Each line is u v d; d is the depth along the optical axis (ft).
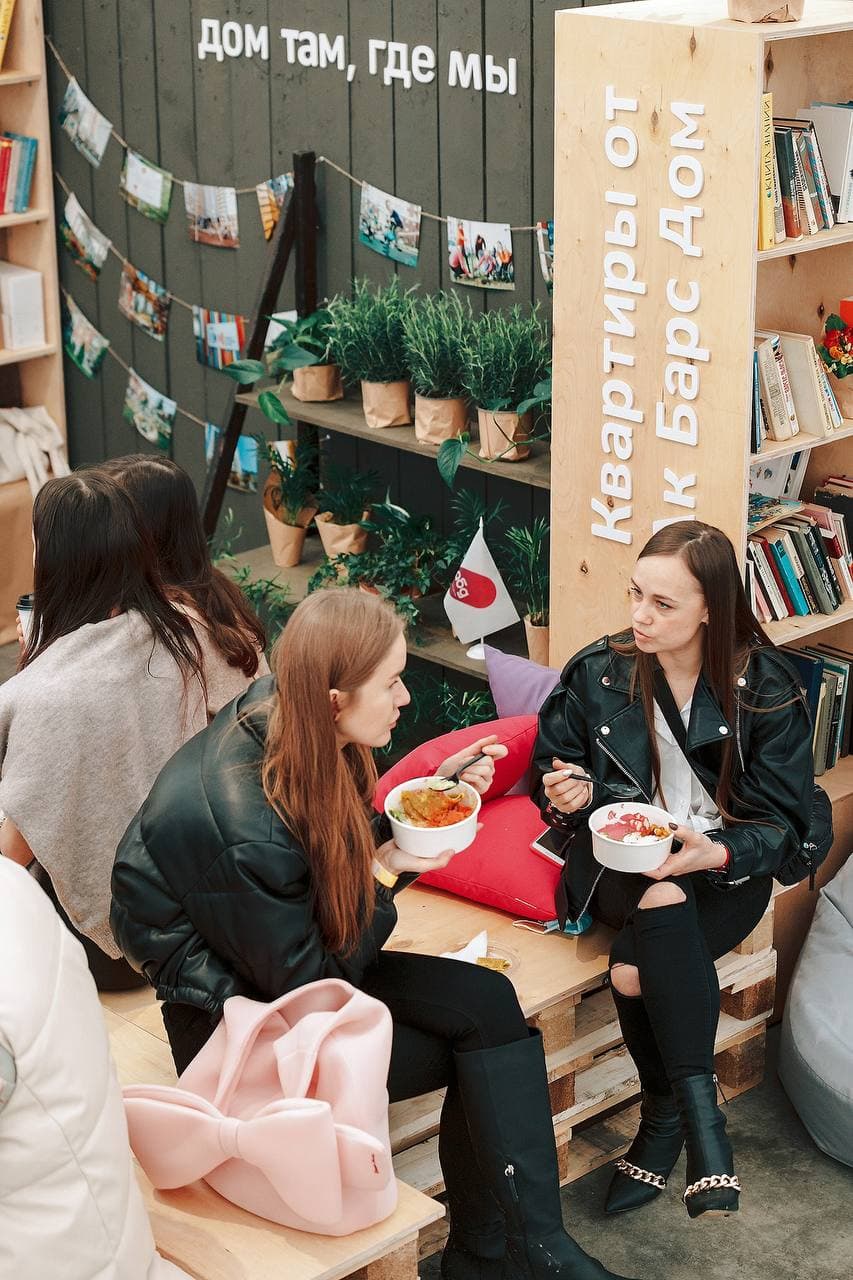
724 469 10.43
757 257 9.87
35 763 9.08
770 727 9.29
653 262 10.48
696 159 10.00
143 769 9.32
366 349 13.15
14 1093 5.86
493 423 12.37
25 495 17.57
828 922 10.88
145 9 15.89
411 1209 7.32
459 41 13.02
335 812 7.13
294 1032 7.01
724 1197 8.23
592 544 11.60
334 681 7.06
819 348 11.14
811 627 11.10
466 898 10.30
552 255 12.69
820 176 10.35
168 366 17.03
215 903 7.11
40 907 6.37
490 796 10.60
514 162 12.92
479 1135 7.61
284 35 14.53
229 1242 7.08
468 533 13.88
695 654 9.32
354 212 14.49
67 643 9.19
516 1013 7.86
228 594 10.02
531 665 11.48
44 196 17.48
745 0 9.69
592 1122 10.33
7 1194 5.92
